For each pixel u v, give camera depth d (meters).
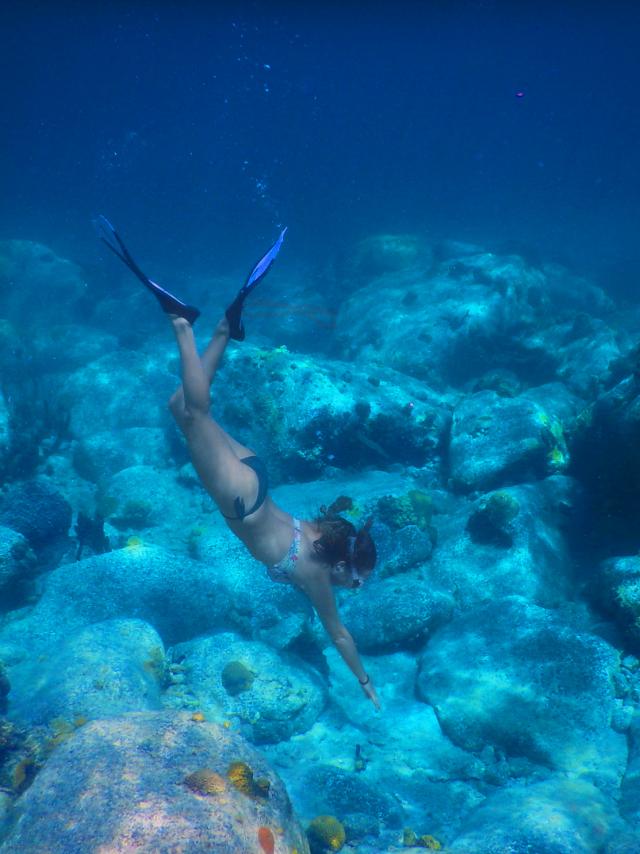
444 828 4.92
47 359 15.70
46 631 6.72
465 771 5.55
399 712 6.34
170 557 7.48
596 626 6.85
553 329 15.23
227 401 10.72
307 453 10.38
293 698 6.00
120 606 6.98
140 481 10.17
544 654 6.19
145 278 2.86
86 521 8.62
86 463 11.06
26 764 4.09
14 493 8.80
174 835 2.72
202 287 25.19
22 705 5.05
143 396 12.84
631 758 5.30
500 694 5.99
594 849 4.13
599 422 8.67
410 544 8.12
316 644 6.95
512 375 13.49
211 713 5.73
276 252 3.07
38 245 20.66
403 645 7.14
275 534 3.24
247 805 3.07
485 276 16.36
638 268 27.89
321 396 10.42
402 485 9.44
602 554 8.19
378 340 15.62
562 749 5.52
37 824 2.86
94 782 3.00
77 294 20.17
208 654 6.33
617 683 5.92
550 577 7.62
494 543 7.99
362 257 22.19
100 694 5.10
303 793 5.04
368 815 4.85
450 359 14.73
